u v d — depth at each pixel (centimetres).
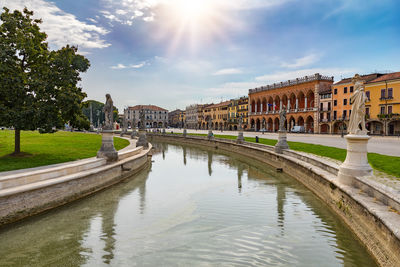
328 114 6712
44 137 4106
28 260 704
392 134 5200
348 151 1007
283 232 875
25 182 1013
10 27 1791
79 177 1238
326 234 852
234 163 2661
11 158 1770
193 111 15100
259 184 1639
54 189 1095
